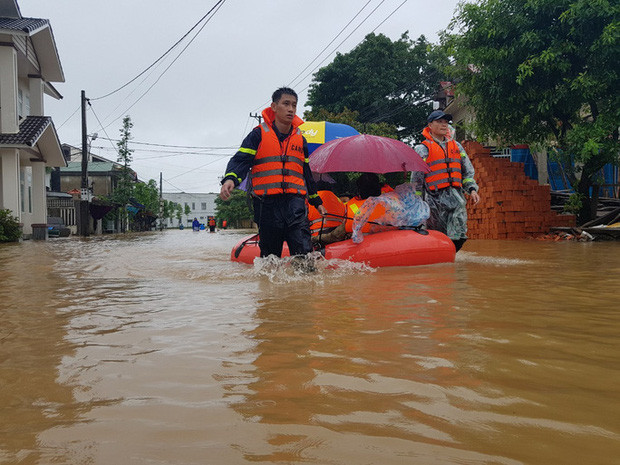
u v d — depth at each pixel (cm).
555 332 243
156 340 239
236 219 6894
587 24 1091
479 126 1341
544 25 1174
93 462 120
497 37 1213
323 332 247
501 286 399
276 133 496
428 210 596
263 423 140
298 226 490
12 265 671
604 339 230
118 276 521
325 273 492
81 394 167
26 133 1867
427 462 116
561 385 168
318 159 598
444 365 191
